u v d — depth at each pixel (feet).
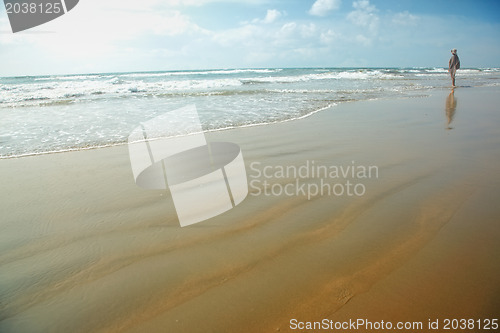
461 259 7.74
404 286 6.83
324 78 85.05
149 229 9.44
